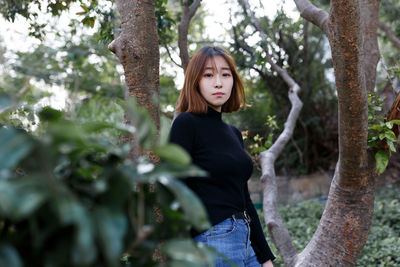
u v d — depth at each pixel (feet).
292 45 24.91
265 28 16.49
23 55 12.89
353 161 5.90
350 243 6.25
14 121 3.59
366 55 8.31
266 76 24.12
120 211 2.10
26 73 12.27
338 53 5.17
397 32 25.43
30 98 5.39
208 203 5.17
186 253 2.29
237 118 23.61
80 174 2.31
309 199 24.70
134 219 2.31
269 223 8.76
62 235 2.04
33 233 1.94
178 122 5.39
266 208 9.27
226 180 5.31
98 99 16.72
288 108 25.66
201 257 2.29
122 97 16.61
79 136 2.01
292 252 8.23
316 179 26.94
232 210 5.26
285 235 8.53
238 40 16.01
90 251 1.86
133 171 2.25
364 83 5.37
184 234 2.69
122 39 5.70
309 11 7.08
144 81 5.64
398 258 11.27
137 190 2.72
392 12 24.61
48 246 2.05
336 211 6.37
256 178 22.84
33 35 10.64
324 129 27.45
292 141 28.32
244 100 6.73
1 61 10.23
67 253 1.99
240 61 15.51
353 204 6.24
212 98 5.70
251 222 6.06
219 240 5.06
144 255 2.48
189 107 5.67
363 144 5.77
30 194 1.83
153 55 5.77
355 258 6.33
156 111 5.63
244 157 5.66
